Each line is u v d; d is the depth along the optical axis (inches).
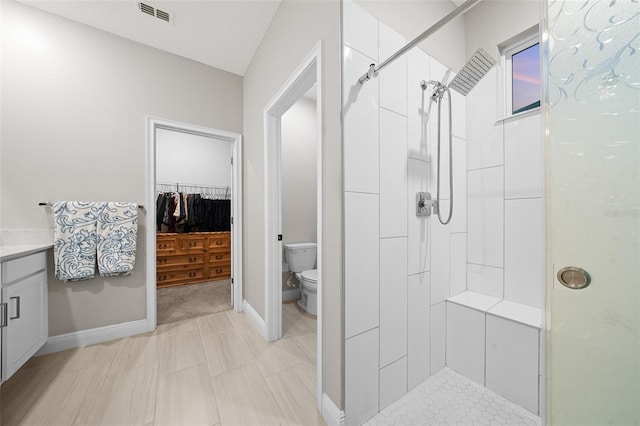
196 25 75.8
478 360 56.7
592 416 21.1
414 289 55.0
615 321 20.1
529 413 48.4
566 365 22.0
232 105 100.8
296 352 69.7
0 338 48.8
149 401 50.9
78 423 45.3
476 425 45.9
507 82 64.8
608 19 20.2
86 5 68.2
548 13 22.5
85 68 74.8
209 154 170.7
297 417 47.3
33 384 55.5
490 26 65.9
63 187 71.5
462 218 68.2
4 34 65.3
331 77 45.5
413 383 54.9
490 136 65.2
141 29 77.4
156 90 85.7
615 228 20.0
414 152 55.1
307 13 53.9
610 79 20.1
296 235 118.0
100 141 76.5
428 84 58.1
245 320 91.4
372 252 46.8
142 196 82.5
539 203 57.4
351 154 43.5
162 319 92.1
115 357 66.7
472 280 68.8
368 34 46.4
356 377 44.5
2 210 64.9
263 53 80.7
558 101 22.1
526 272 59.1
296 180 118.3
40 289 63.7
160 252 134.4
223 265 150.9
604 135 20.2
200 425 45.3
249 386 55.7
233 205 103.1
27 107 67.5
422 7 58.4
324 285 47.8
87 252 71.0
